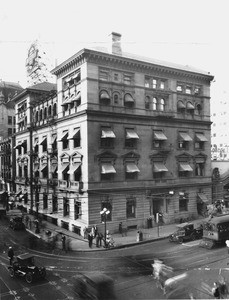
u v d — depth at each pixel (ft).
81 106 132.87
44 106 174.50
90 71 130.31
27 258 79.51
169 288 65.41
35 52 301.63
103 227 128.57
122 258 96.12
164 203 148.56
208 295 59.16
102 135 129.90
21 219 146.61
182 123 158.30
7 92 323.37
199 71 171.53
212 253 97.66
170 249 105.29
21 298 66.39
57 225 152.97
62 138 142.41
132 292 67.10
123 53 149.07
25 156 200.44
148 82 149.07
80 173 133.08
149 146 145.89
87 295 67.31
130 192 137.80
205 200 159.63
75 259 96.37
